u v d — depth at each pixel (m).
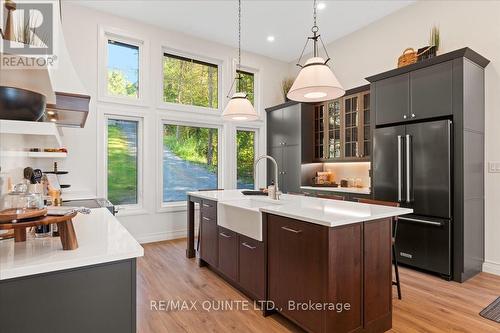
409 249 3.41
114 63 4.41
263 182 5.93
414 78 3.42
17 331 0.93
